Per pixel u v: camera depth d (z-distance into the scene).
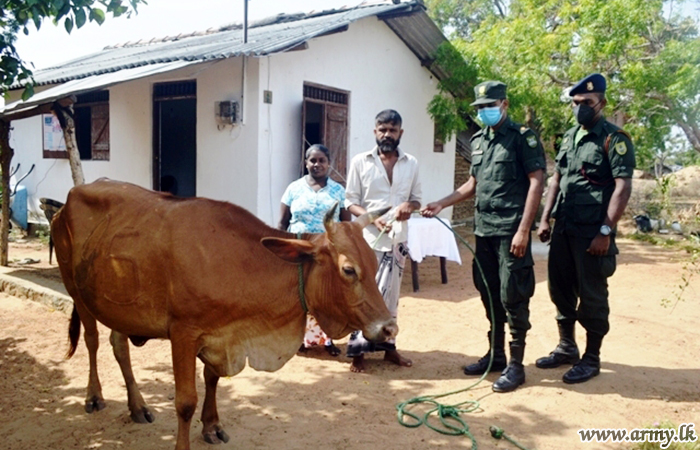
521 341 4.69
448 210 13.96
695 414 4.25
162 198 3.63
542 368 5.17
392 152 5.10
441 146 13.24
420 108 12.19
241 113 8.62
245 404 4.39
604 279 4.77
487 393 4.62
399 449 3.71
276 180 8.86
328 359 5.45
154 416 4.15
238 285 3.25
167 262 3.30
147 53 11.32
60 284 7.48
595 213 4.70
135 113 10.29
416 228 7.83
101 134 10.98
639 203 14.30
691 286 8.38
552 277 5.14
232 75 8.68
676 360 5.33
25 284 7.42
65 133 7.97
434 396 4.53
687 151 18.22
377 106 10.93
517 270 4.61
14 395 4.49
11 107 8.55
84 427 3.96
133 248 3.41
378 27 10.75
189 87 9.48
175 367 3.31
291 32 9.22
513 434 3.93
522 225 4.50
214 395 3.76
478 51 11.72
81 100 11.39
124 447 3.70
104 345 5.67
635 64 10.42
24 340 5.74
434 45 11.60
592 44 10.45
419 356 5.53
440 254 8.30
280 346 3.38
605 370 5.08
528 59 11.39
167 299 3.33
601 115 4.74
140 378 4.88
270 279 3.30
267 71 8.55
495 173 4.69
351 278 3.12
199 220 3.36
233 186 8.81
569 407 4.34
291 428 3.99
